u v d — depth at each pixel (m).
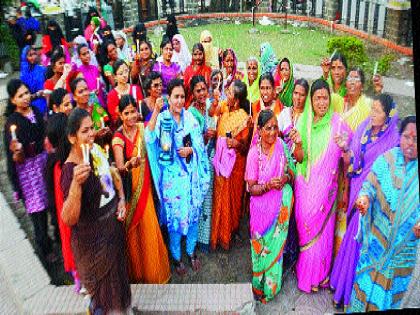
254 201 3.22
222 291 3.30
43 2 9.62
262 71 5.19
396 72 6.19
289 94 4.38
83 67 4.77
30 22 7.76
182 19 12.43
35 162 3.64
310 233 3.29
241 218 4.38
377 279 2.93
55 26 6.34
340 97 3.30
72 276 3.71
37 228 3.81
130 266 3.47
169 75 4.86
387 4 7.12
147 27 11.97
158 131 3.31
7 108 3.63
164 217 3.56
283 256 3.54
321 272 3.39
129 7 11.55
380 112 2.87
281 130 3.61
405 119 2.69
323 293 3.46
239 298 3.22
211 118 3.81
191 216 3.53
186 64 6.15
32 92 4.82
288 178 3.22
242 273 3.79
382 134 2.92
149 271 3.49
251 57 4.38
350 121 3.29
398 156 2.73
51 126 2.95
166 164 3.35
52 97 3.53
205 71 4.93
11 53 7.68
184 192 3.41
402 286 2.94
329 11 10.47
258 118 3.11
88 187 2.61
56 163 2.99
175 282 3.71
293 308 3.36
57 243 4.07
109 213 2.75
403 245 2.80
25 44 7.63
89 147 2.64
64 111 3.53
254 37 10.63
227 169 3.70
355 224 3.07
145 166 3.28
